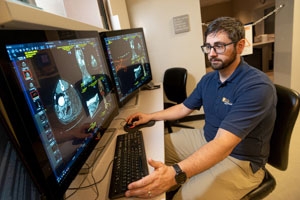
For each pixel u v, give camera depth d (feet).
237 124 2.85
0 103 1.51
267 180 3.29
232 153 3.33
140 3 7.79
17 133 1.57
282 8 8.64
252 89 3.01
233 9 27.22
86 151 2.77
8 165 1.56
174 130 8.27
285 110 3.03
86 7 5.20
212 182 3.06
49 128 2.00
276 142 3.20
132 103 5.75
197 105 4.49
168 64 8.44
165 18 7.91
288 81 9.07
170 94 8.03
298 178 5.11
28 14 1.87
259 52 15.25
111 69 4.48
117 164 2.77
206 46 3.54
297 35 8.36
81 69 2.97
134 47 5.93
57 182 2.00
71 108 2.52
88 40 3.37
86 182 2.61
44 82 2.03
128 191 2.23
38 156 1.72
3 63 1.50
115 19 6.25
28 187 1.68
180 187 3.15
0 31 1.52
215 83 3.80
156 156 2.92
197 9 7.77
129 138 3.47
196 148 4.18
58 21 2.56
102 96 3.67
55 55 2.31
